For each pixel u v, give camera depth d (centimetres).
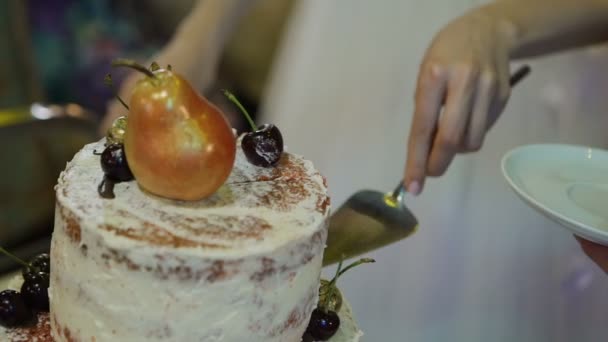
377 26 122
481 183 117
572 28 99
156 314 62
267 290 63
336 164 127
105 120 113
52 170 119
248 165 71
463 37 89
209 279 61
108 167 65
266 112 147
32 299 71
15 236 113
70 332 65
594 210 79
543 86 121
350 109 125
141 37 181
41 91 150
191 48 116
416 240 119
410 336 120
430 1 118
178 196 64
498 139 119
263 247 62
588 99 120
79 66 169
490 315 119
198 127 62
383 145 123
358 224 82
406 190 87
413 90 121
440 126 86
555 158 86
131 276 61
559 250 120
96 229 61
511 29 93
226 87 181
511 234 118
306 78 130
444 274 119
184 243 61
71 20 167
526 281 119
